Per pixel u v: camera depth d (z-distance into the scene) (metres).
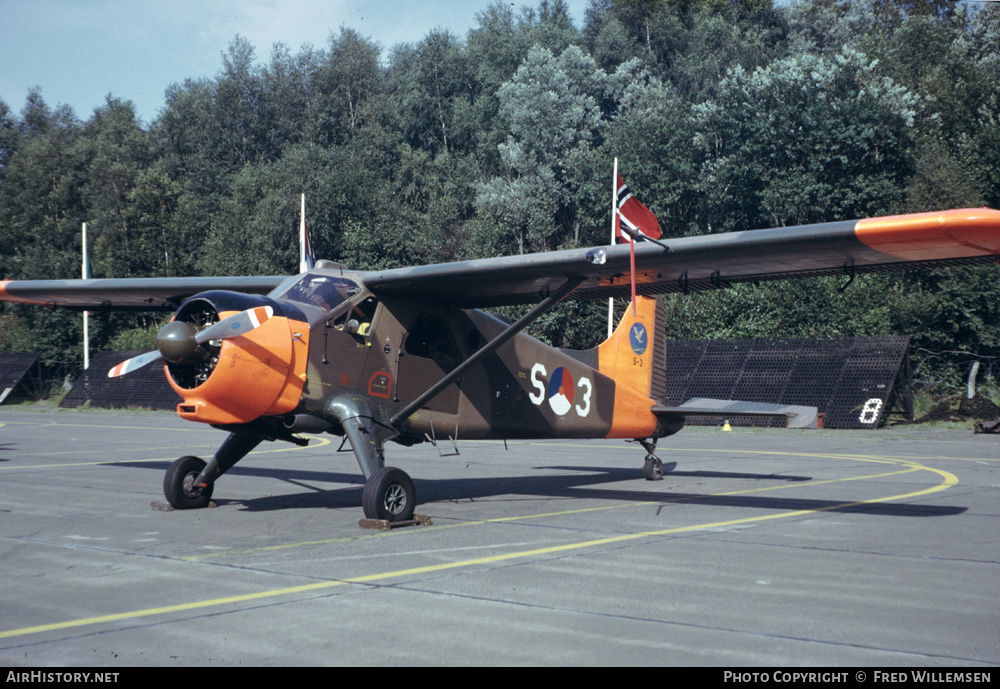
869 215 30.31
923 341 24.47
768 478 10.76
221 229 39.94
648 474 10.64
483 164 48.97
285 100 57.09
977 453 14.43
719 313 25.17
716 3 55.69
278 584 4.82
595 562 5.45
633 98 43.81
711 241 6.85
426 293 8.02
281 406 6.94
